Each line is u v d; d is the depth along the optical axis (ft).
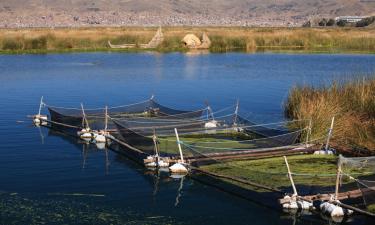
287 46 289.74
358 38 288.92
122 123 89.92
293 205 56.65
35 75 170.09
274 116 104.12
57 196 60.49
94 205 57.93
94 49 264.93
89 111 104.47
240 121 94.99
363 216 55.01
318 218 54.85
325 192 59.16
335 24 621.72
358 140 79.92
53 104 119.24
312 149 76.07
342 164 62.75
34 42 257.14
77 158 76.79
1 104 118.93
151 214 55.83
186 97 130.11
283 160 71.77
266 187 59.41
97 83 154.20
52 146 83.25
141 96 131.75
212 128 89.20
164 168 71.15
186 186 64.80
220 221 54.39
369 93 93.20
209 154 72.54
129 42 283.59
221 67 196.24
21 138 87.97
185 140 82.74
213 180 67.05
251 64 205.26
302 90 103.50
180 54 250.98
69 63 206.90
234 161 71.36
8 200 58.80
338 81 112.06
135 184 65.31
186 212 56.65
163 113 103.24
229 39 284.82
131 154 79.77
